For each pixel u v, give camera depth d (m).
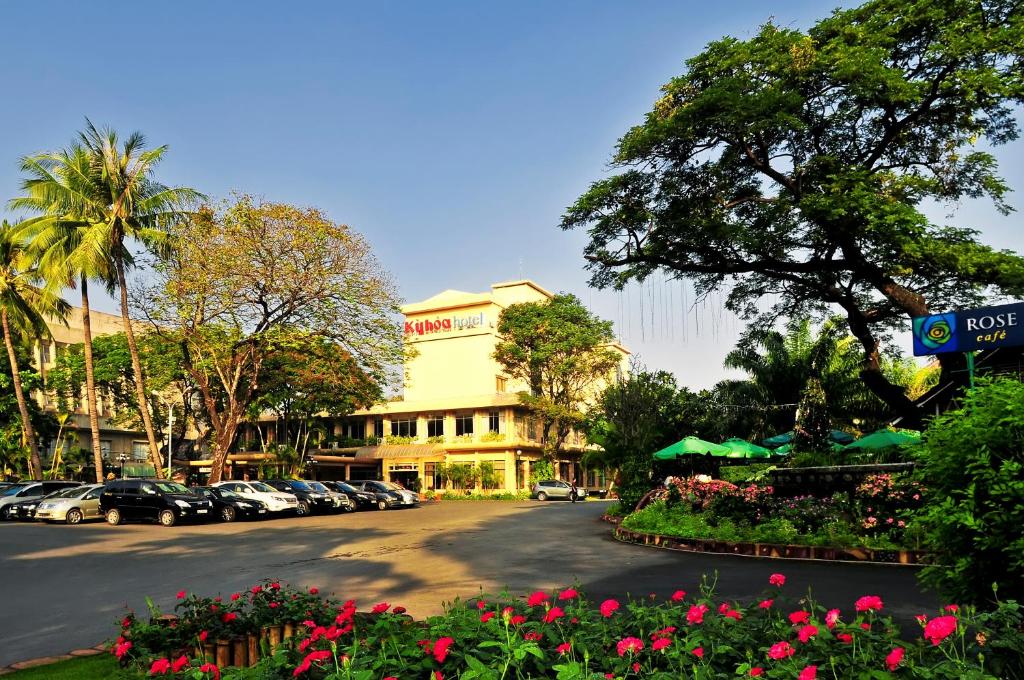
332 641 4.33
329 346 35.25
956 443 4.79
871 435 19.47
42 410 50.69
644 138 18.98
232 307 32.94
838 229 18.39
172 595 10.91
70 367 47.72
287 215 32.44
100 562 15.20
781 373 36.34
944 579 5.05
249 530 23.41
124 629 5.79
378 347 34.66
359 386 37.09
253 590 6.49
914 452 5.28
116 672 5.16
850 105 18.30
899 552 12.09
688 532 15.76
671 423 33.97
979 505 4.70
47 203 33.09
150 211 33.34
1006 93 17.25
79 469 45.22
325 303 33.84
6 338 37.03
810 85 18.48
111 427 57.94
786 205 19.33
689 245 20.62
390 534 20.80
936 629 3.17
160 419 50.34
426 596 10.18
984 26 17.89
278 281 32.59
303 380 40.78
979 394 4.82
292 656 4.32
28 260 34.06
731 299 24.67
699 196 20.70
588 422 52.59
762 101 17.64
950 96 18.47
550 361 53.72
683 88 19.52
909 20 17.70
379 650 4.29
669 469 27.64
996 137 19.17
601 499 53.44
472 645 4.00
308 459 49.72
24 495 30.48
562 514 30.00
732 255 21.12
